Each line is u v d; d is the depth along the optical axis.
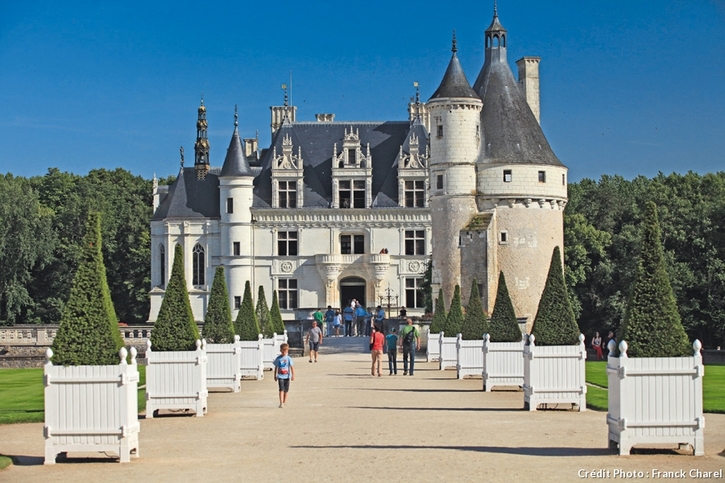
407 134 109.62
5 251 106.00
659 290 24.50
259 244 106.06
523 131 74.81
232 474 21.16
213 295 43.19
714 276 85.81
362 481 20.16
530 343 32.44
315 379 47.34
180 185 107.69
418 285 105.50
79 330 23.83
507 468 21.38
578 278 91.94
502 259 73.38
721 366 56.88
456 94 73.62
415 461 22.33
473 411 32.47
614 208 109.94
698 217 90.06
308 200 107.12
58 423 23.08
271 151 110.69
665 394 22.98
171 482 20.48
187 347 32.19
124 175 151.50
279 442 25.56
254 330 54.22
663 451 23.55
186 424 29.61
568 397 32.38
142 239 122.38
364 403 35.31
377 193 107.12
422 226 105.75
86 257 24.39
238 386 40.53
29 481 20.91
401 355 68.62
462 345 47.22
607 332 93.06
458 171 73.62
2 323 106.00
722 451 23.69
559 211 75.88
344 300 107.12
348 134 107.38
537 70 85.06
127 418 23.09
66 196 134.62
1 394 40.62
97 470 22.06
